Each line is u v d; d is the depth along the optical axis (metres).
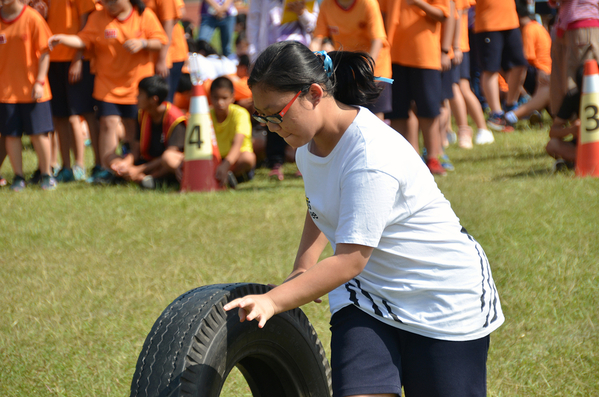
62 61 13.66
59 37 12.71
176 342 3.67
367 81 3.70
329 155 3.64
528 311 6.68
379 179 3.47
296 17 14.65
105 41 12.75
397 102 12.41
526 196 10.12
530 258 7.79
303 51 3.49
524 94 19.25
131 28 12.84
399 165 3.54
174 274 8.02
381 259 3.73
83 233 9.70
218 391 3.76
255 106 3.54
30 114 12.73
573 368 5.72
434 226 3.73
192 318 3.78
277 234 9.41
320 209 3.82
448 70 13.53
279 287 3.49
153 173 12.88
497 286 7.16
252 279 7.82
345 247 3.50
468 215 9.40
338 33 11.77
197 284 7.74
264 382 4.52
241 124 12.89
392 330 3.78
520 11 17.73
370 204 3.46
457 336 3.73
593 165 11.21
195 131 12.25
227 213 10.52
